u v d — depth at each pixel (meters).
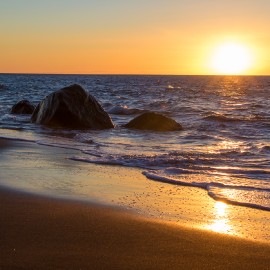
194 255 2.81
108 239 3.03
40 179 4.91
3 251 2.75
